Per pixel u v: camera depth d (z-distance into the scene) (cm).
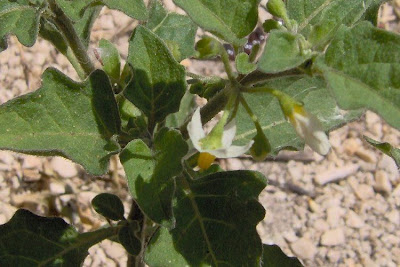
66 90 15
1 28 15
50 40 19
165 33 20
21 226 17
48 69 15
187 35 20
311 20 16
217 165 18
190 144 20
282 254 18
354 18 15
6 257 17
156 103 16
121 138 16
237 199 16
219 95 16
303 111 14
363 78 13
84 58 19
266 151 15
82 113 15
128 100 17
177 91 16
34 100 15
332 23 15
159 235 16
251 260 15
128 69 18
